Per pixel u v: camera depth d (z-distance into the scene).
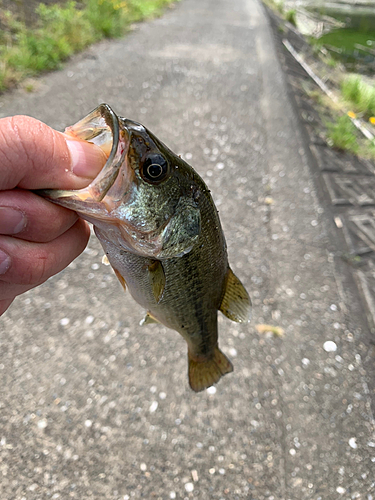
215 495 0.26
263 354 0.35
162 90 0.89
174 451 0.28
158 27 1.50
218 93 0.93
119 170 0.15
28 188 0.12
